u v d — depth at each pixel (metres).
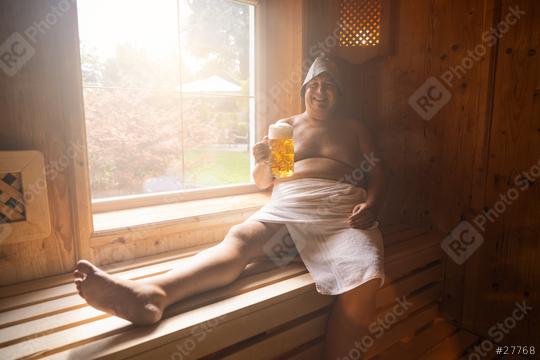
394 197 2.08
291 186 1.53
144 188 1.91
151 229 1.48
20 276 1.24
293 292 1.21
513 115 1.58
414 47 1.90
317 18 1.99
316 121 1.69
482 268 1.73
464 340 1.69
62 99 1.23
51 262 1.29
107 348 0.89
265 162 1.50
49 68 1.20
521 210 1.58
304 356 1.32
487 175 1.68
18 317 1.02
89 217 1.33
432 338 1.70
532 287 1.58
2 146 1.16
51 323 1.00
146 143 1.88
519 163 1.58
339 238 1.36
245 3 2.05
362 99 2.12
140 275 1.29
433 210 1.92
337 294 1.23
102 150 1.76
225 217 1.69
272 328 1.20
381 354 1.56
